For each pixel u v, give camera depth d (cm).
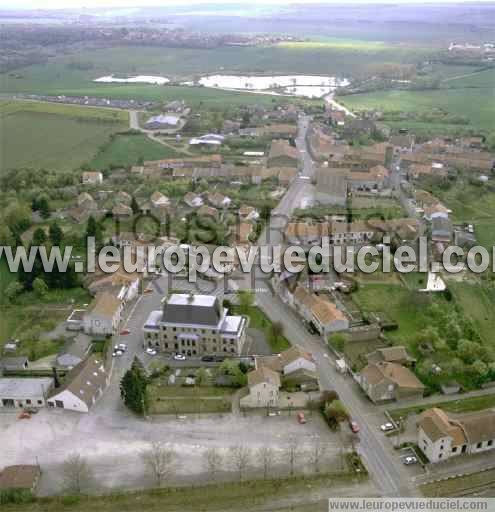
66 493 15062
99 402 18538
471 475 15488
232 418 17712
